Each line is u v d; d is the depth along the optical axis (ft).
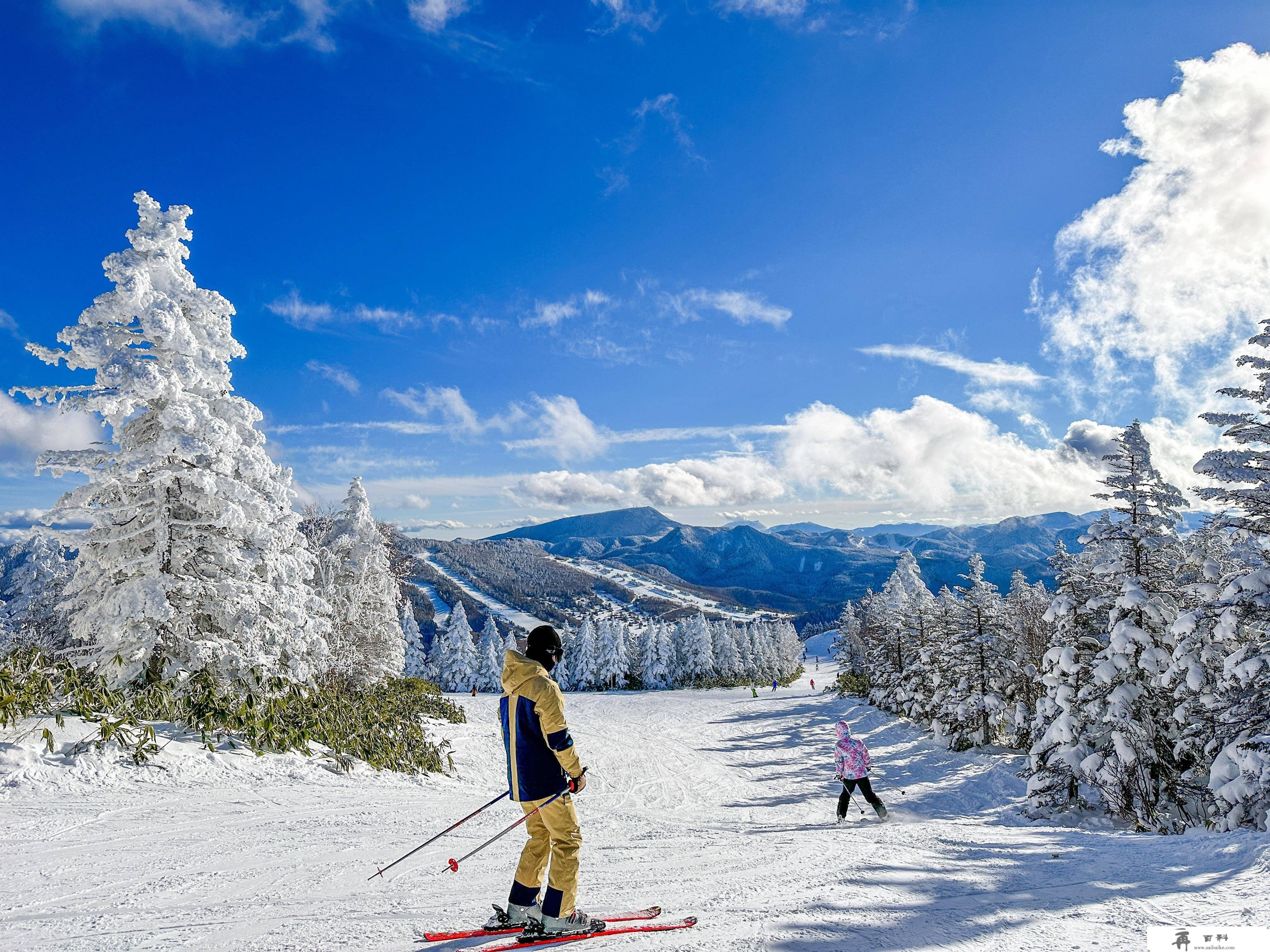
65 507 41.39
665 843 24.07
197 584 43.29
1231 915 11.60
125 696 35.63
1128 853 19.94
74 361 42.22
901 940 10.99
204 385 47.47
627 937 11.29
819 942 10.89
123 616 40.40
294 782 33.78
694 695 206.39
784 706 155.74
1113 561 45.06
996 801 53.98
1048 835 25.62
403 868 17.98
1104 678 41.86
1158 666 40.40
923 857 19.42
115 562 42.98
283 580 49.34
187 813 24.82
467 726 94.53
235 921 12.81
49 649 50.65
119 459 42.45
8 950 11.22
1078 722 43.50
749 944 10.77
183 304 46.98
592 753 85.05
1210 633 37.42
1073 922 11.92
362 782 37.88
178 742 34.17
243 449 46.85
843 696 167.84
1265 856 15.39
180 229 46.62
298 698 45.62
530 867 11.80
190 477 42.96
